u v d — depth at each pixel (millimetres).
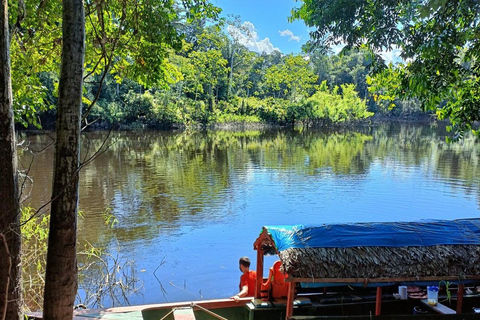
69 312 3016
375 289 4949
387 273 3760
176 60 45500
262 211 10844
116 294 6250
